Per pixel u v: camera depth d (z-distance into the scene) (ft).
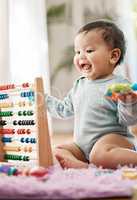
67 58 8.23
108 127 3.37
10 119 3.49
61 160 3.10
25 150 3.21
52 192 1.82
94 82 3.55
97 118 3.42
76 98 3.63
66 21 8.25
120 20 7.70
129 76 7.23
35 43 5.37
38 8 5.58
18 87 3.28
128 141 3.36
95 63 3.48
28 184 1.95
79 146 3.47
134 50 7.48
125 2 7.77
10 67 4.63
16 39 5.00
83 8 8.19
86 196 1.82
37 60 5.37
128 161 2.98
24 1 5.24
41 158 2.94
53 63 8.22
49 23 8.26
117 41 3.56
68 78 8.21
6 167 2.51
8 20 4.58
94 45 3.49
